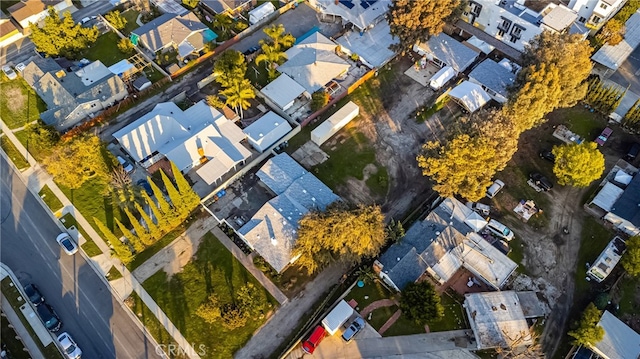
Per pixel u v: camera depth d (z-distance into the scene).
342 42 110.25
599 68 106.19
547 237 80.88
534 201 85.31
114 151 92.81
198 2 120.44
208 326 71.81
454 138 76.62
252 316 72.44
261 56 100.75
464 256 76.31
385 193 87.06
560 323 71.81
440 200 85.00
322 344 70.12
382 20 114.81
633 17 114.25
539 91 81.69
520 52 108.31
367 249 73.00
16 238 81.62
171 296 74.88
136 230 74.69
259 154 92.69
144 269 77.75
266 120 94.56
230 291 75.06
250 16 115.50
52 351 69.94
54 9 111.69
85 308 73.94
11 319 73.00
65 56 107.75
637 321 71.81
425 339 70.50
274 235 77.44
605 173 88.75
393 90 103.19
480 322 69.06
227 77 95.38
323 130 92.94
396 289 74.31
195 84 104.56
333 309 71.06
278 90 98.94
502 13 106.88
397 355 69.06
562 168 82.88
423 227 79.50
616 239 77.81
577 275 76.50
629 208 80.19
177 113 94.94
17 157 92.12
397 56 109.25
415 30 99.81
